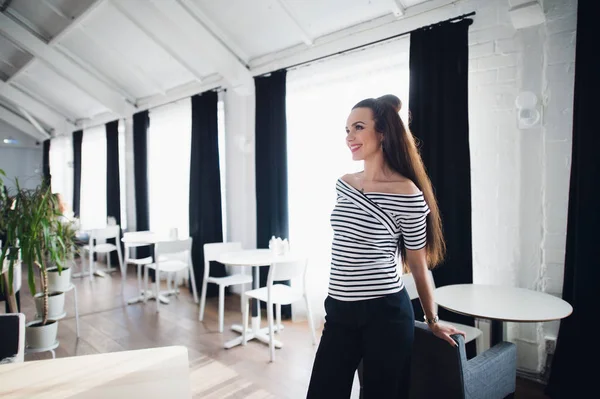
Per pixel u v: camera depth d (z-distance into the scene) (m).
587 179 2.11
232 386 2.45
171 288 4.98
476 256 2.71
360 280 1.21
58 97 6.82
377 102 1.33
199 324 3.62
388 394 1.19
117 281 5.39
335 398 1.25
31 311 4.02
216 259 3.78
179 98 5.27
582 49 2.15
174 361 1.16
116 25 4.27
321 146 3.64
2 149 9.27
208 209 4.71
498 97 2.59
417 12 2.96
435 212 1.39
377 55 3.23
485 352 1.66
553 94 2.38
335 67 3.53
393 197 1.22
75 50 5.01
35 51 4.89
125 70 5.22
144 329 3.48
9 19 4.61
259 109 4.14
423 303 1.39
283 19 3.50
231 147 4.64
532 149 2.47
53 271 3.16
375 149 1.31
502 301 2.05
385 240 1.23
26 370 1.10
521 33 2.49
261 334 3.27
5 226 2.59
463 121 2.62
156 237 4.62
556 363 2.27
